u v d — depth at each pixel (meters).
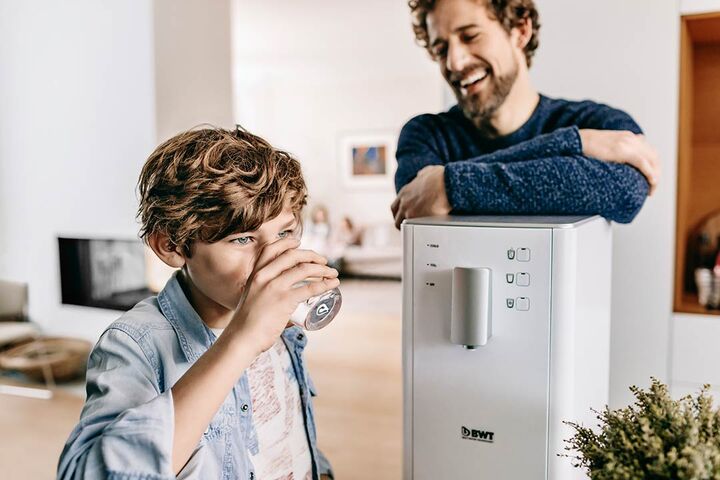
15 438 2.71
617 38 1.39
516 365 0.90
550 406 0.88
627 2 1.38
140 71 2.89
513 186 1.18
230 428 0.79
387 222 7.69
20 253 3.46
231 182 0.66
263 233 0.70
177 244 0.70
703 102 1.73
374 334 4.55
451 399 0.95
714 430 0.67
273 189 0.68
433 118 1.51
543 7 1.43
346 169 7.88
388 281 6.80
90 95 3.07
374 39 5.41
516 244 0.88
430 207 1.32
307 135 8.02
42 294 3.42
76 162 3.18
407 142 1.54
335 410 3.00
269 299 0.62
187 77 3.03
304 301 0.66
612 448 0.67
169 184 0.68
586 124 1.41
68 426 2.84
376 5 4.29
